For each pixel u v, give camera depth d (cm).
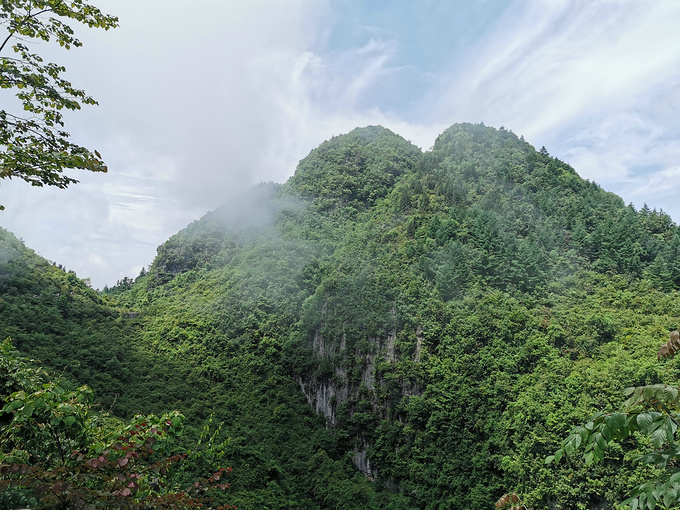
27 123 725
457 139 12088
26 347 5609
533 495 4100
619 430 381
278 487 4938
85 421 751
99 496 549
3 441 679
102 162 791
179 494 613
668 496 352
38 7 743
